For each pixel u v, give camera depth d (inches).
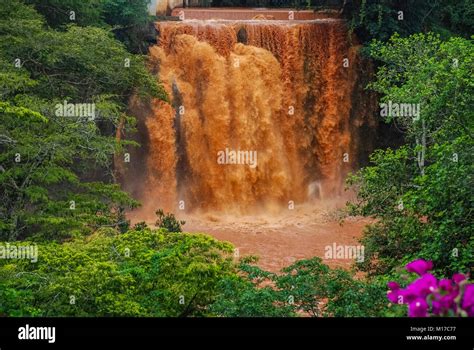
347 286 518.3
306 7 1517.0
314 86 1453.0
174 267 594.6
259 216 1389.0
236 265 625.6
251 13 1574.8
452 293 319.9
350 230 1263.5
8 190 813.2
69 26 1056.8
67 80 1025.5
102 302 546.0
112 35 1152.2
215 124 1389.0
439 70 728.3
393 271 628.1
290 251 1151.0
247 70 1395.2
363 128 1489.9
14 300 545.0
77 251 631.8
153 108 1353.3
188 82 1376.7
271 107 1421.0
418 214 714.2
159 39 1375.5
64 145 829.2
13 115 771.4
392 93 853.2
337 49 1456.7
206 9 1590.8
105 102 918.4
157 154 1363.2
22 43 935.0
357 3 1443.2
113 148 868.0
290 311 494.6
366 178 806.5
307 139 1457.9
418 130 813.2
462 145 634.8
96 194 859.4
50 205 762.2
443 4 1583.4
